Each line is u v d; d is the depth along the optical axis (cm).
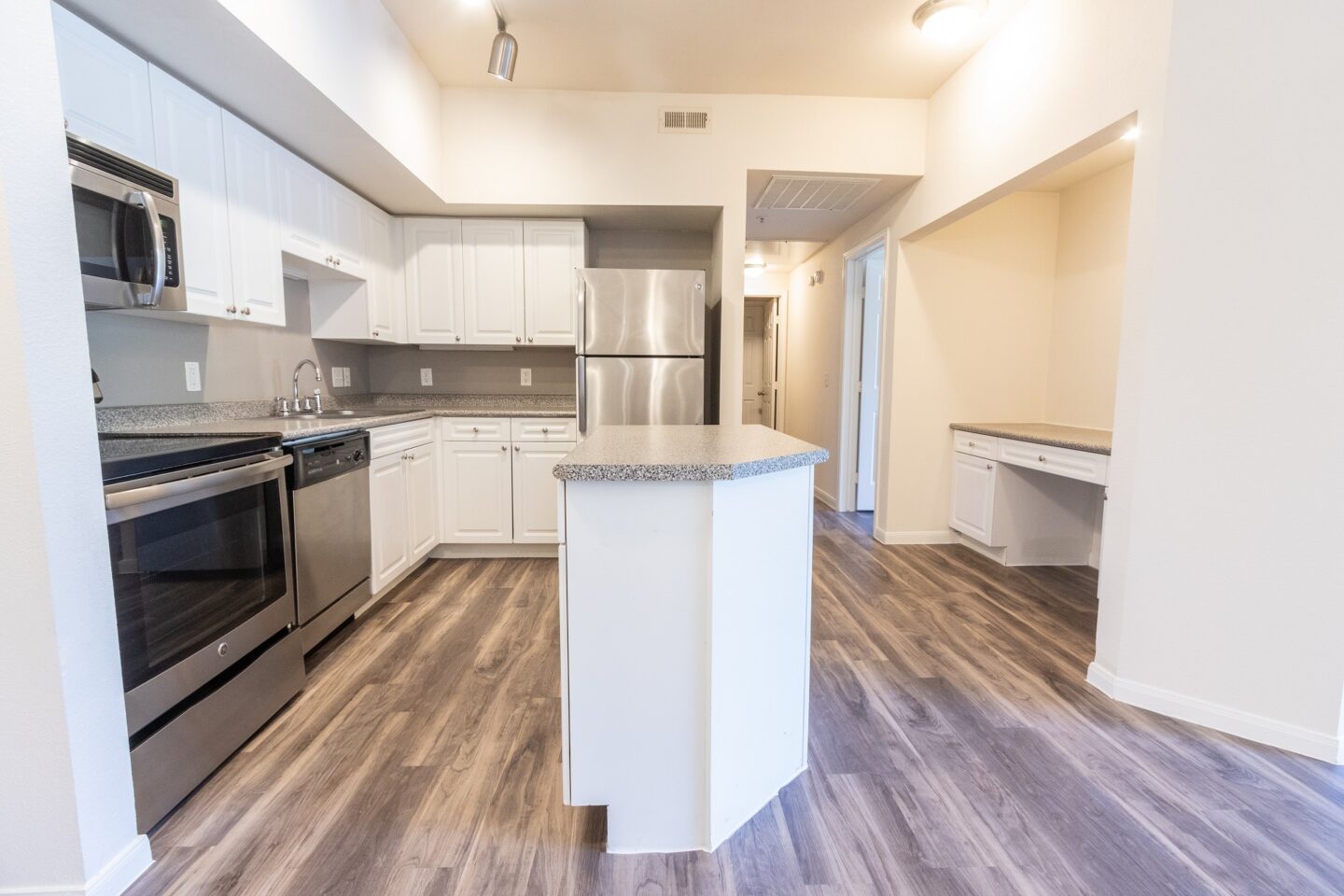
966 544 385
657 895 122
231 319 219
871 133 338
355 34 233
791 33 272
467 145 329
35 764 111
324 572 221
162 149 184
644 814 135
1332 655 163
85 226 145
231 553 166
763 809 148
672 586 129
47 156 109
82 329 116
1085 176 342
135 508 129
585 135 333
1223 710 179
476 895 122
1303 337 161
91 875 116
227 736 162
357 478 247
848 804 149
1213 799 150
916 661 226
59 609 110
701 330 336
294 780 155
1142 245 187
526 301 362
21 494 107
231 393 258
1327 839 136
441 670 216
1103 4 209
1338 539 160
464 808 146
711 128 335
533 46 285
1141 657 193
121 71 169
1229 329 171
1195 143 173
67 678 112
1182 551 183
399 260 357
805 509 155
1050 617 269
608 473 122
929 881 125
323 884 124
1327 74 154
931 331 376
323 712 188
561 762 162
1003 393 383
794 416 618
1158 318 182
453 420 342
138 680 133
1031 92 250
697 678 132
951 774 160
